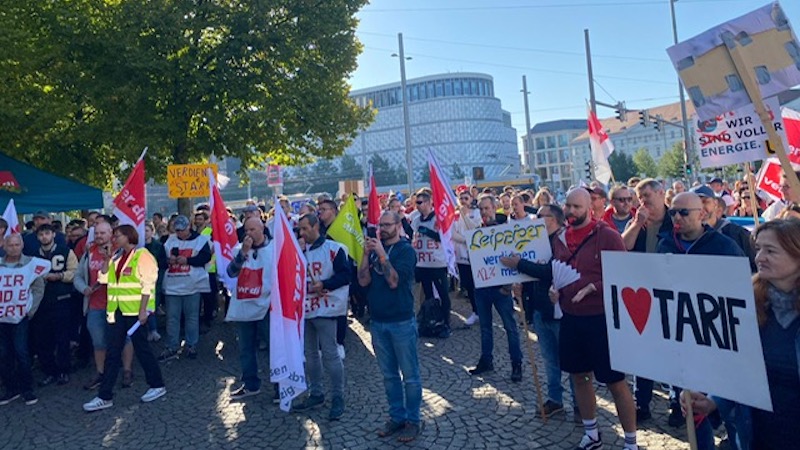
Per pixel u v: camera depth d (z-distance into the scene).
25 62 11.93
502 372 6.04
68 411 5.83
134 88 13.16
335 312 5.04
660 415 4.70
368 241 4.46
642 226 4.53
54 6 12.89
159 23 12.93
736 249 3.43
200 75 13.32
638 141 112.31
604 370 3.74
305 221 5.17
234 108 15.07
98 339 6.53
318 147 17.03
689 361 2.46
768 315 2.31
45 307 6.82
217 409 5.59
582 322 3.85
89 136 13.30
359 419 5.02
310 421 5.06
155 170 16.47
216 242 6.60
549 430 4.50
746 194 8.88
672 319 2.54
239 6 14.51
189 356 7.59
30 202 10.91
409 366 4.49
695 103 4.28
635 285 2.70
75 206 11.49
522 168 89.19
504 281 4.64
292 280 4.63
